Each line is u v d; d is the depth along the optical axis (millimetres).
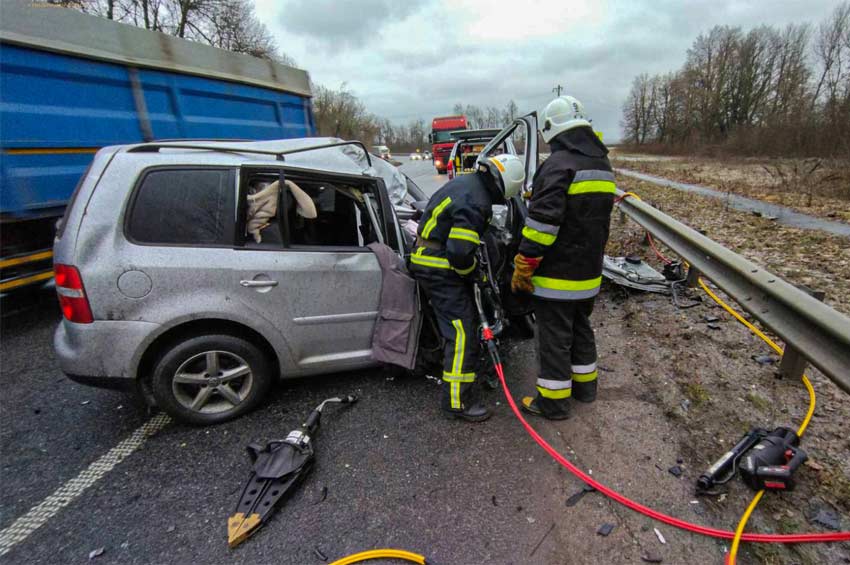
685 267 5105
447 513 2016
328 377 3178
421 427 2623
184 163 2510
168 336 2521
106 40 4656
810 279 4570
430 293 2705
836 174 11367
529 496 2098
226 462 2369
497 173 2457
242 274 2510
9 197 3941
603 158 2354
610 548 1818
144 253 2383
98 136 4660
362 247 2854
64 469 2340
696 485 2102
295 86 7840
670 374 3045
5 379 3291
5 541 1908
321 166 2902
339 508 2059
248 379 2684
